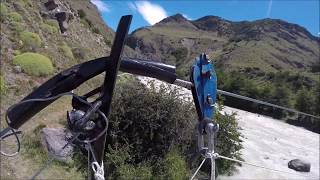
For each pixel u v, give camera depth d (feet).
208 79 7.12
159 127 34.04
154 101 34.06
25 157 30.83
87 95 6.70
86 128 6.26
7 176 28.22
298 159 49.73
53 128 34.47
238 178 39.11
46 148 31.99
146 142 33.99
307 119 99.35
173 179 31.58
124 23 6.27
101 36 86.94
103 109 6.32
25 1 62.39
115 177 31.48
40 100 5.98
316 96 115.03
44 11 66.03
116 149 32.63
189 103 35.27
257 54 311.06
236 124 38.40
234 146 38.88
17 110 6.03
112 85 6.27
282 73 226.38
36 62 46.93
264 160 49.11
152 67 6.57
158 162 33.19
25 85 43.06
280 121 94.63
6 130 6.48
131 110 33.27
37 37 53.57
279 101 122.31
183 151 34.50
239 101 100.01
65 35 65.31
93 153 6.39
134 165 33.27
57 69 51.49
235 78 128.36
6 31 51.34
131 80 36.37
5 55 46.50
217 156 7.46
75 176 30.25
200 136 7.44
